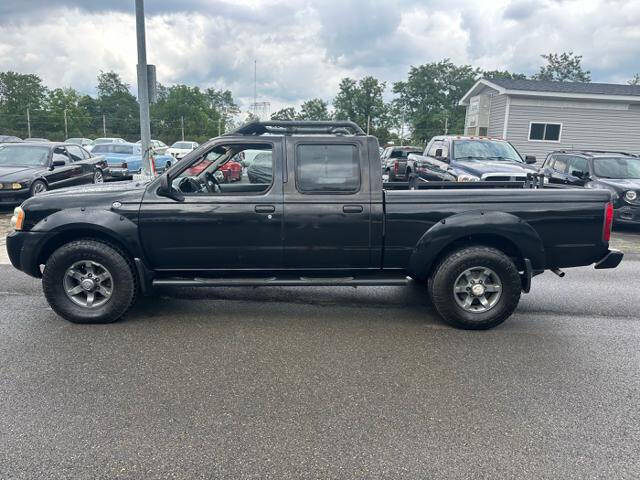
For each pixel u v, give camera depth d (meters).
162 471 2.55
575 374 3.74
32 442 2.76
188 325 4.65
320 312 5.12
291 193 4.56
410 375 3.68
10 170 10.76
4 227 9.16
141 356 3.93
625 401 3.34
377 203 4.58
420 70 68.00
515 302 4.59
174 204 4.51
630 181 10.21
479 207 4.59
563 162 12.06
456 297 4.61
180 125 78.06
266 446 2.77
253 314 5.01
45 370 3.64
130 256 4.63
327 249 4.64
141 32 10.43
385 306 5.36
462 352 4.13
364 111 65.44
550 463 2.66
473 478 2.53
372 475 2.54
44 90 77.75
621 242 9.31
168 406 3.17
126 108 85.56
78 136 70.00
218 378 3.58
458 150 11.80
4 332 4.38
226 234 4.57
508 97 21.38
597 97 20.89
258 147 4.61
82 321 4.59
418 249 4.61
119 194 4.56
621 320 5.02
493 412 3.17
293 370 3.73
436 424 3.02
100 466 2.57
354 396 3.35
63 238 4.69
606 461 2.68
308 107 72.38
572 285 6.39
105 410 3.11
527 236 4.55
